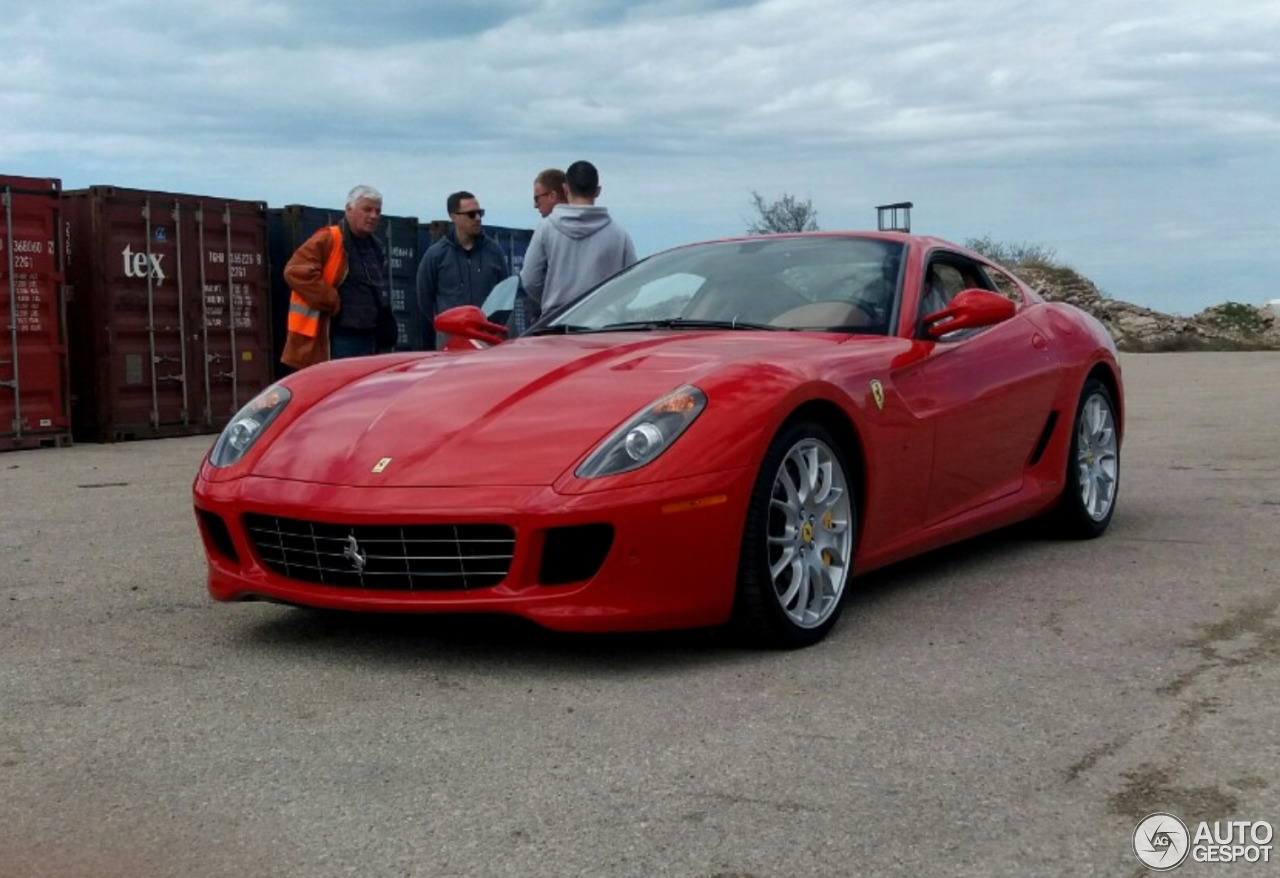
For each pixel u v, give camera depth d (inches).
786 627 141.6
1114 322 1604.3
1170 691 125.3
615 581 132.0
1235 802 98.0
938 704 122.9
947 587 175.0
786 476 143.9
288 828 97.0
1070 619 155.3
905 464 162.4
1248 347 1491.1
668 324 180.9
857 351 160.6
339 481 139.3
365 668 138.9
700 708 123.0
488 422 142.2
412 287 556.7
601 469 132.4
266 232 493.7
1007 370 187.6
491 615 134.0
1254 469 289.3
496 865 89.9
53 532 234.5
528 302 293.1
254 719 122.4
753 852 91.0
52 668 141.2
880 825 95.0
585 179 282.8
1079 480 205.5
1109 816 95.9
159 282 459.5
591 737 115.4
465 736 116.5
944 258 195.5
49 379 424.2
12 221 414.3
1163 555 194.2
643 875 87.8
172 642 151.6
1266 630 147.8
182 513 256.8
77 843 95.1
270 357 498.6
